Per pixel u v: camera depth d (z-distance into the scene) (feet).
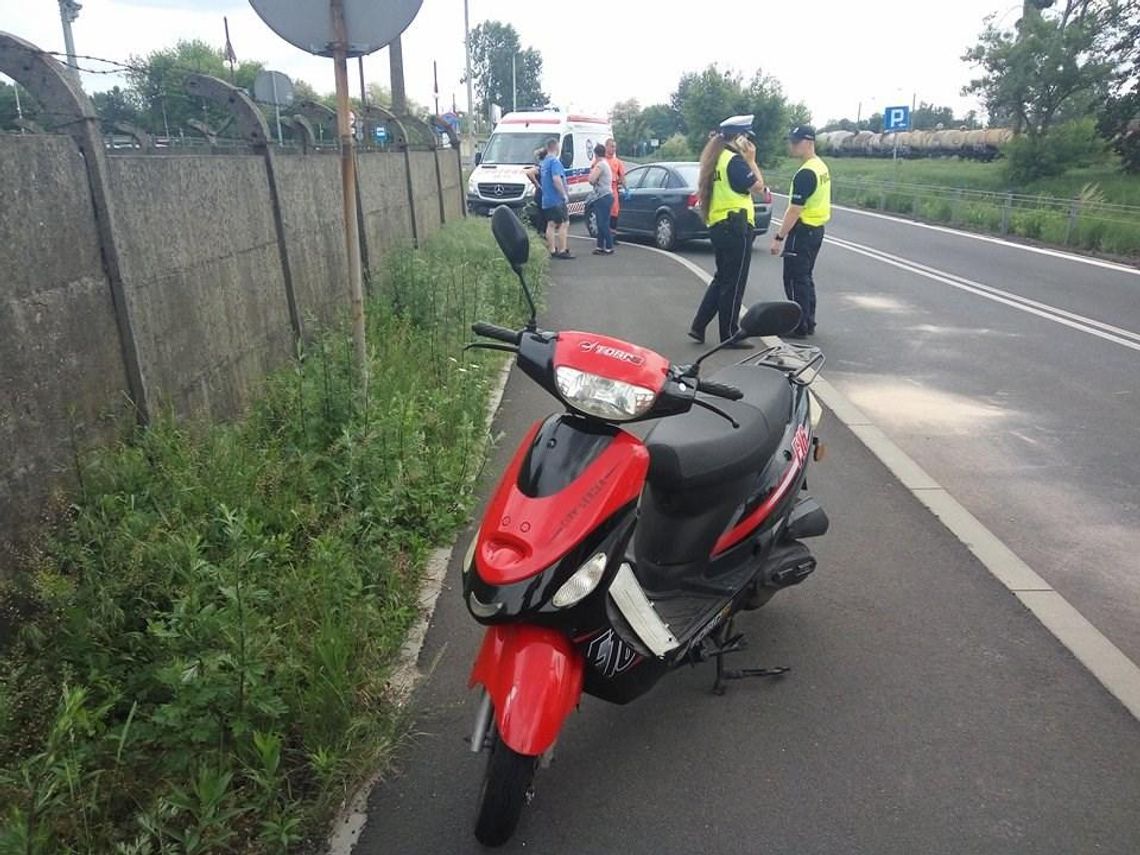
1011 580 14.97
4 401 11.41
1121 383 26.86
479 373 22.76
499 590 8.66
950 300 40.88
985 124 154.40
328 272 26.55
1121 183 102.32
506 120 79.56
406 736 11.00
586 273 48.24
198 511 13.47
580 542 8.75
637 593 9.80
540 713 8.48
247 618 10.94
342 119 17.47
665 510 11.55
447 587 14.44
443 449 17.63
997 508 17.87
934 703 11.91
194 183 17.49
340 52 17.12
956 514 17.43
